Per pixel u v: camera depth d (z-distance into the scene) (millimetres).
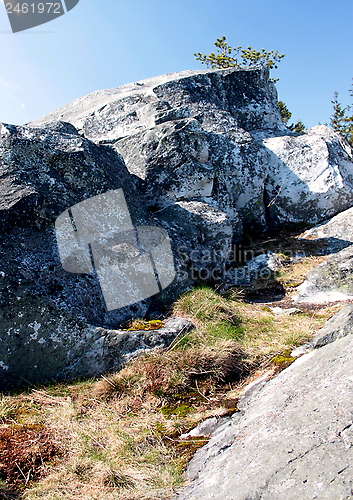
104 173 4145
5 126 3762
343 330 2795
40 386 2686
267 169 6473
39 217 3336
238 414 2307
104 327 3039
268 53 15773
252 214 6125
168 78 7551
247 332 3338
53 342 2789
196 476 1850
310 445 1606
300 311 3758
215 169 5648
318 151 6301
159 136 5234
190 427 2289
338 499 1322
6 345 2670
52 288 3021
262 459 1663
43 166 3715
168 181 5141
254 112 7484
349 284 4160
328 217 6195
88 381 2756
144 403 2529
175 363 2799
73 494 1824
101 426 2309
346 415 1665
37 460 2041
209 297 3732
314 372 2236
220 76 7398
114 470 1948
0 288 2744
